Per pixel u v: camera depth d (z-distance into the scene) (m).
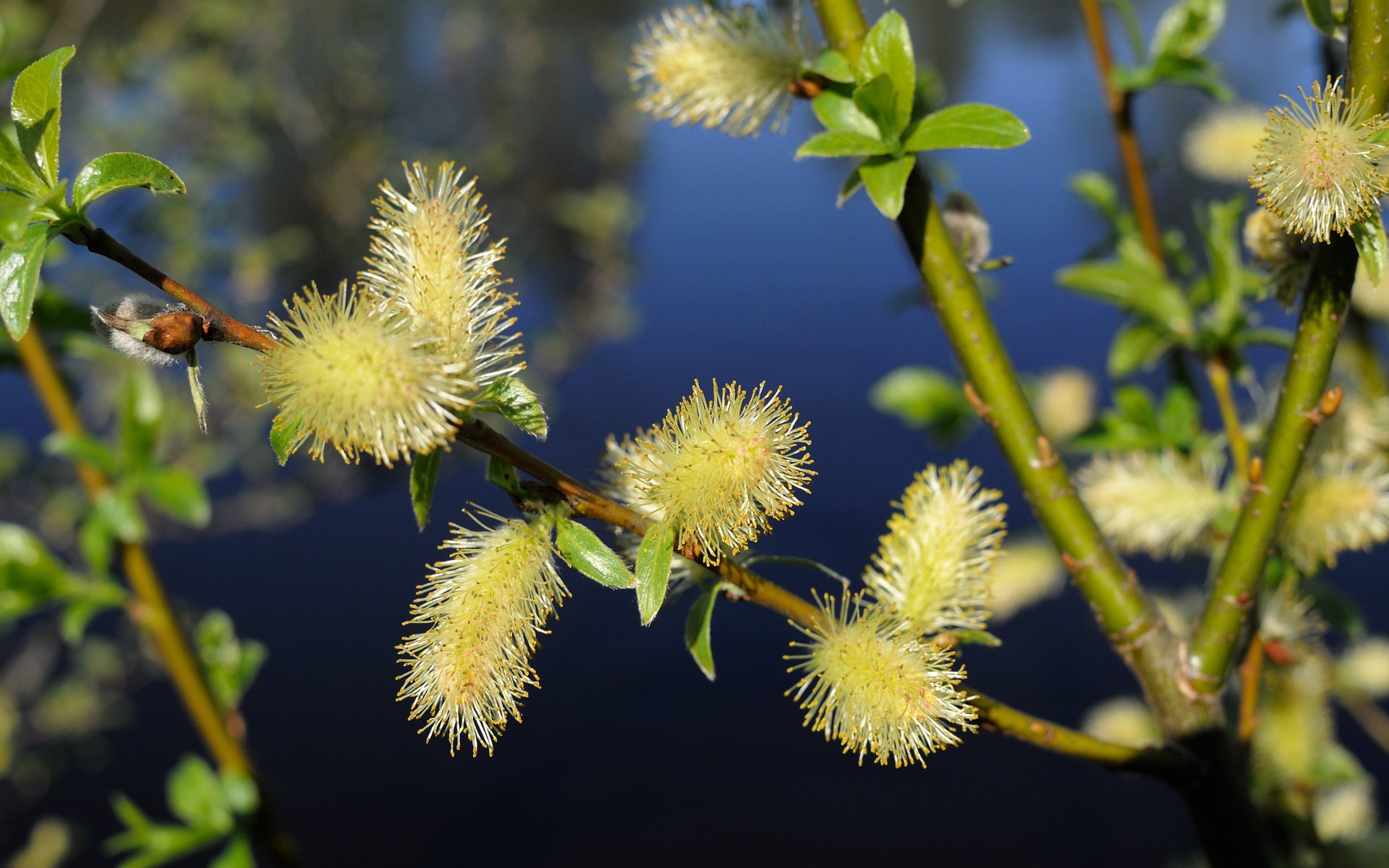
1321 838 0.65
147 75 2.06
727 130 0.57
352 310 0.50
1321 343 0.54
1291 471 0.54
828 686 0.53
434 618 0.52
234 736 0.74
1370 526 0.59
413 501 0.51
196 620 2.22
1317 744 0.65
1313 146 0.51
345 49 3.12
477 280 0.51
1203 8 0.65
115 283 1.71
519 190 3.78
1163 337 0.65
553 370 3.50
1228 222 0.64
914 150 0.54
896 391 0.84
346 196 2.87
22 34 1.47
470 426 0.51
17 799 2.32
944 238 0.55
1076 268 0.66
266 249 2.26
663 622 2.96
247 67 2.53
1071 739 0.54
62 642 2.44
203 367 2.20
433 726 0.51
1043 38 4.59
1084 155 3.94
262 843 0.72
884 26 0.54
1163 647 0.56
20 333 0.49
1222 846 0.56
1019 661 2.65
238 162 2.26
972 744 2.56
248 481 3.11
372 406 0.50
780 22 0.56
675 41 0.57
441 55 3.70
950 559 0.54
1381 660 0.78
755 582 0.53
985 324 0.55
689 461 0.51
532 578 0.51
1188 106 2.69
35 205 0.49
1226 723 0.56
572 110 4.09
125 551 0.72
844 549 2.80
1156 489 0.63
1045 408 0.76
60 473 1.99
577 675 2.79
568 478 0.52
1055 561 0.67
